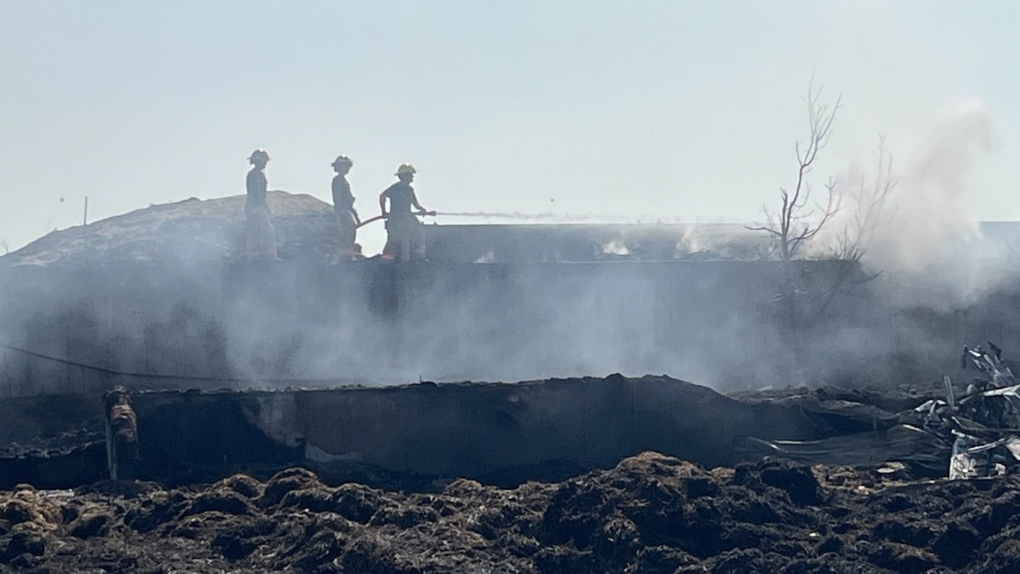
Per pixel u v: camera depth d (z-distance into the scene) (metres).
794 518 25.97
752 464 28.20
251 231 38.19
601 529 24.94
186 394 30.42
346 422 30.75
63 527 26.09
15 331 36.34
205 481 29.08
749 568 23.67
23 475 29.75
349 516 26.08
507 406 31.09
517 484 29.67
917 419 31.38
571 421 31.23
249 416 30.50
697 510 25.48
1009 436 29.89
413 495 27.56
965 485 27.45
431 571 23.50
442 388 31.09
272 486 27.23
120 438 29.11
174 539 25.36
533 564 24.45
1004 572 23.36
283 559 24.20
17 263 39.22
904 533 24.95
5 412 35.31
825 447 30.89
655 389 31.44
